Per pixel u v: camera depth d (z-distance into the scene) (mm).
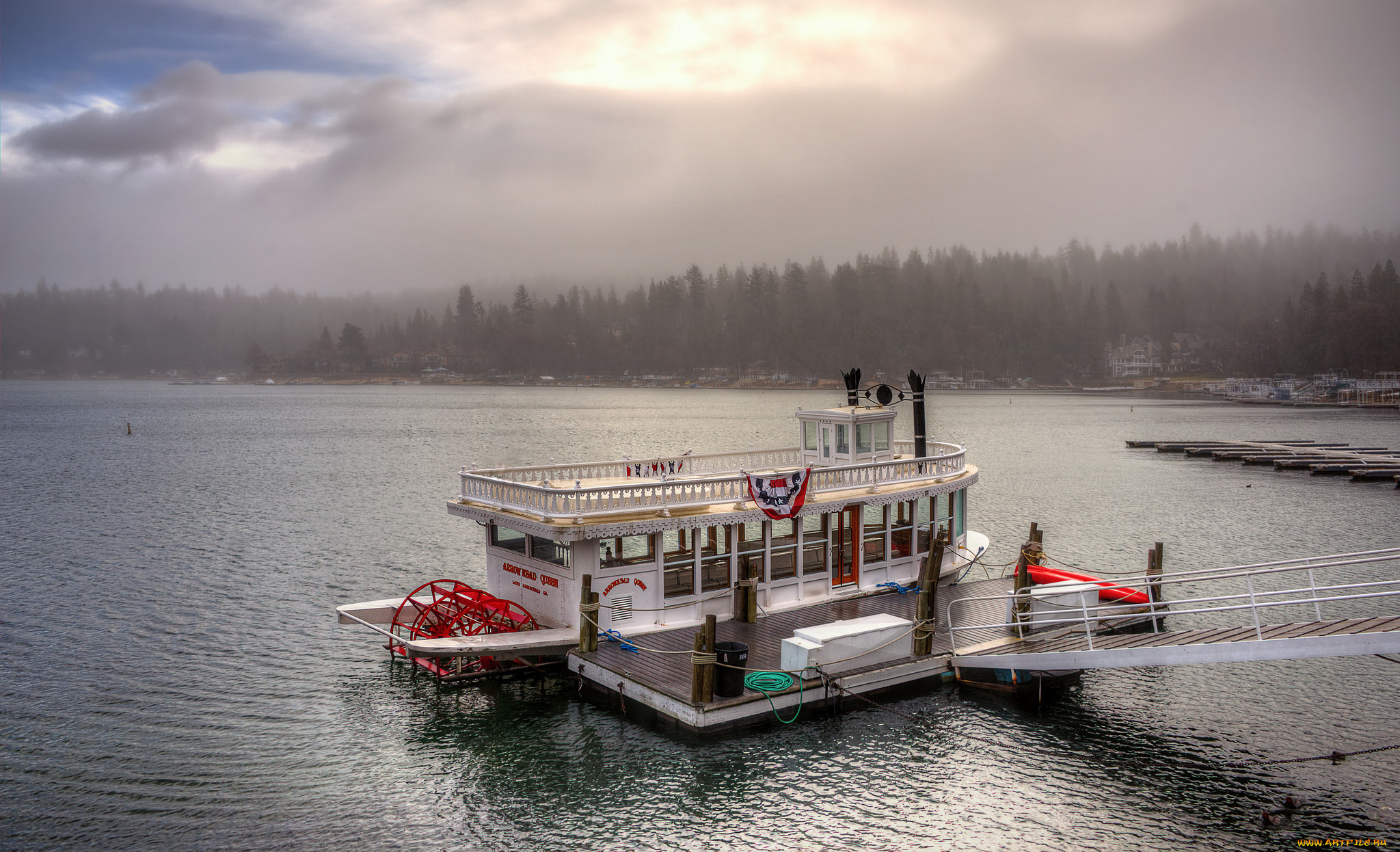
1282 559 47250
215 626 34531
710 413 199000
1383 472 80000
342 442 125062
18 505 66688
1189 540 52906
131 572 44156
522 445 117562
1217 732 24359
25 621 35312
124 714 25734
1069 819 19688
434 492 73562
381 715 25469
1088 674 28641
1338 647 20156
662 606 27875
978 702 25750
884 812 19922
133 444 122062
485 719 24938
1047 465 94688
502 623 28062
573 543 26438
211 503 67250
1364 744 23609
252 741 23844
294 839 18953
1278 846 18656
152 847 18625
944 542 29438
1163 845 18703
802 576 30406
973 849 18531
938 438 130875
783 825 19359
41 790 21109
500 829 19312
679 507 27781
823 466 33938
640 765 21938
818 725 23922
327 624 34906
